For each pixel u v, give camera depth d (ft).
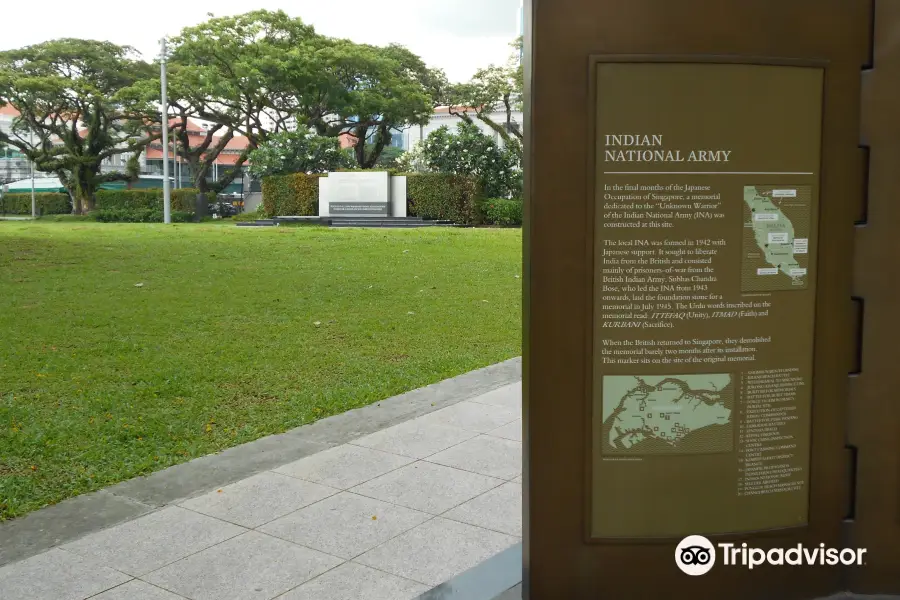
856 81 9.31
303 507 14.23
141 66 143.02
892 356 9.74
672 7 8.88
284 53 124.88
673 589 9.84
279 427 19.20
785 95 9.12
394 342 29.07
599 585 9.80
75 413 20.07
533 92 8.97
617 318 9.35
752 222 9.27
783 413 9.71
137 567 11.94
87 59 138.10
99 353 26.25
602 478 9.63
